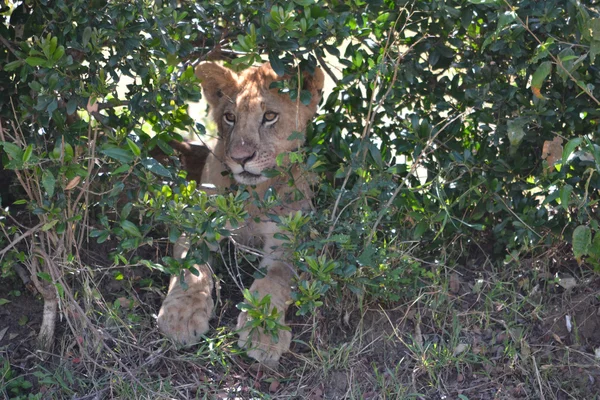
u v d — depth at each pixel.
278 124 8.69
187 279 8.15
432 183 8.37
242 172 8.56
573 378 7.48
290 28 7.05
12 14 7.77
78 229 8.26
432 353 7.64
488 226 9.08
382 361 7.78
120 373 7.32
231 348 7.74
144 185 7.32
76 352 7.74
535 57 6.92
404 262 8.14
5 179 9.10
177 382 7.45
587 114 8.39
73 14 6.91
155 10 7.01
